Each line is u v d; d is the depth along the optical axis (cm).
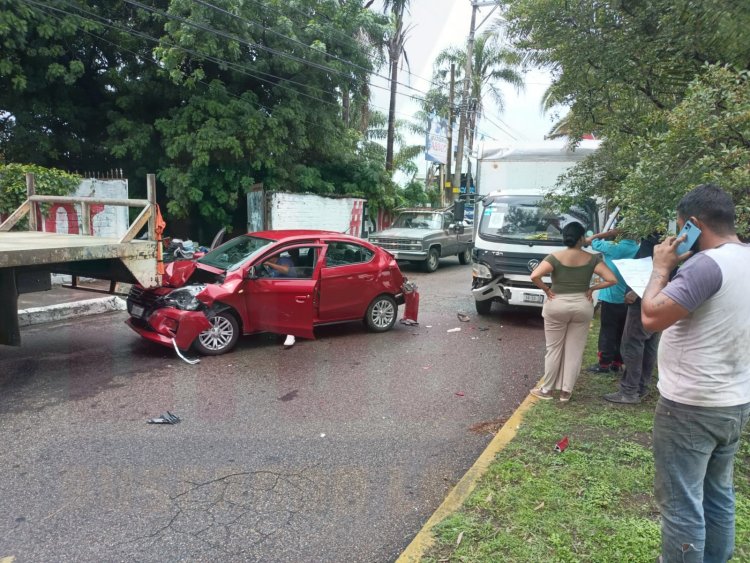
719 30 354
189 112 1438
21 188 1012
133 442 434
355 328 861
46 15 1277
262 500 353
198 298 643
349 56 1697
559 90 591
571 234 500
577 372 514
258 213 1592
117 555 296
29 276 571
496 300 896
